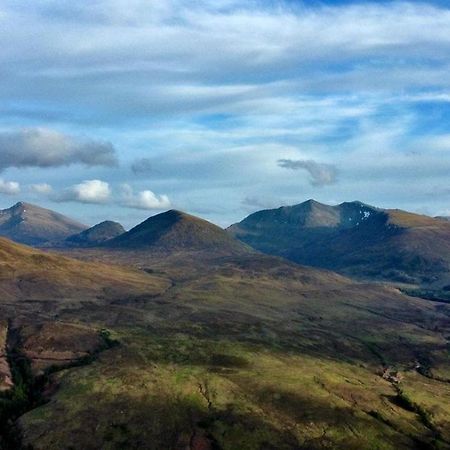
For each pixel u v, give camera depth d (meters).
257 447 177.50
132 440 176.38
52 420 185.12
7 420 189.38
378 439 190.12
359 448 182.88
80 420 185.62
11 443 174.00
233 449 175.62
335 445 183.38
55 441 172.62
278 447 178.50
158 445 174.88
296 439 184.62
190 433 182.88
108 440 175.38
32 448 169.00
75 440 174.00
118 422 186.12
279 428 190.50
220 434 183.62
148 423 186.62
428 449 189.50
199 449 174.50
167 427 185.50
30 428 179.75
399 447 187.12
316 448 180.25
